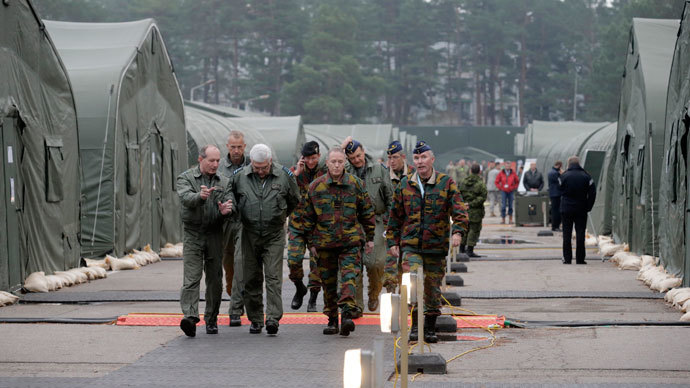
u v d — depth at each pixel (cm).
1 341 1825
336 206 1866
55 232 2894
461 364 1588
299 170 2133
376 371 867
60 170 2945
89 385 1431
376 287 2186
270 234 1877
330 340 1833
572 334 1864
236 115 8512
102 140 3372
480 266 3381
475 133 15162
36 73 2803
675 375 1472
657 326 1945
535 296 2456
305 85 18212
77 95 3397
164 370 1541
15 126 2622
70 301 2408
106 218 3366
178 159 4303
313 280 2111
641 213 3362
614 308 2252
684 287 2488
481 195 3628
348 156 2128
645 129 3269
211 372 1525
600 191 4566
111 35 3800
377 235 2144
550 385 1391
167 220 4062
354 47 19175
